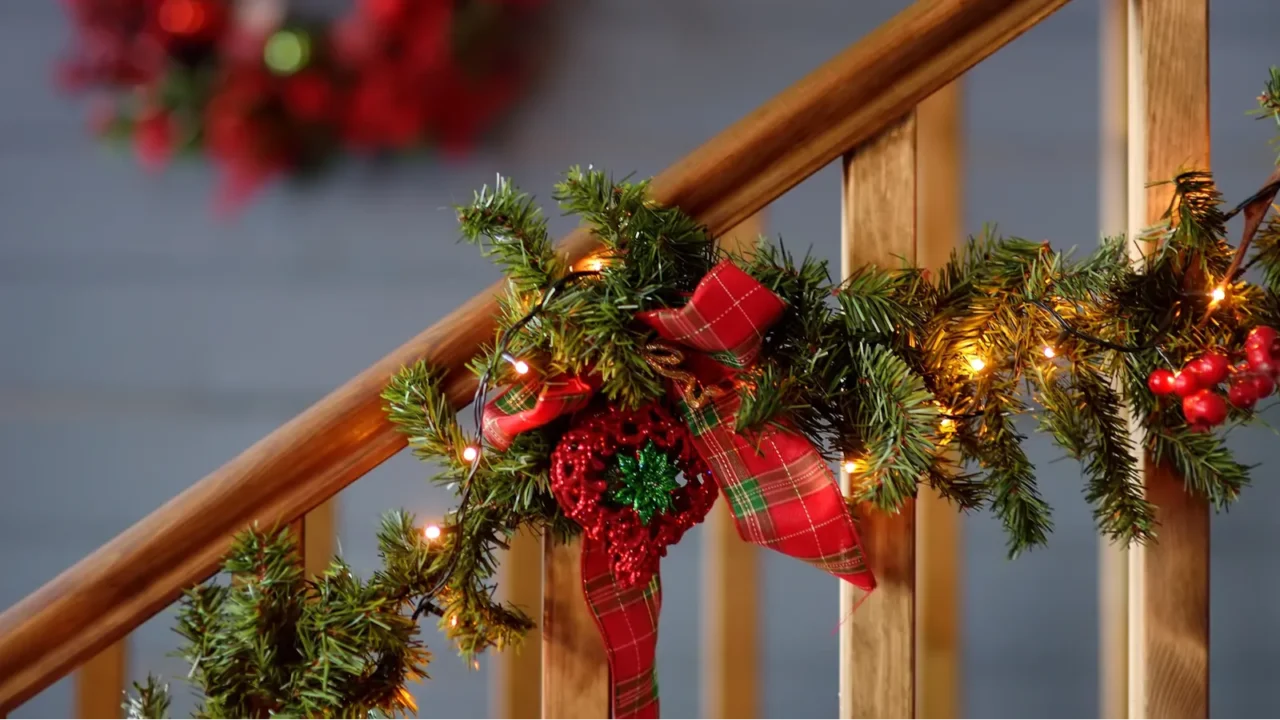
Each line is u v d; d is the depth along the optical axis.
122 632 1.50
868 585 1.46
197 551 1.50
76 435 2.34
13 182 2.33
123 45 2.30
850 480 1.52
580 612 1.52
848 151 1.51
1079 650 2.22
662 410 1.47
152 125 2.31
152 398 2.35
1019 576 2.21
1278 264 1.49
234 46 2.30
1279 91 1.48
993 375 1.50
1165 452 1.52
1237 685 2.20
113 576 1.49
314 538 1.67
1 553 2.33
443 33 2.29
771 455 1.46
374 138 2.32
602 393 1.47
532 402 1.46
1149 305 1.49
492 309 1.50
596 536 1.45
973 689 2.24
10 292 2.33
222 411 2.35
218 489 1.50
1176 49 1.52
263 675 1.47
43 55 2.32
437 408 1.48
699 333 1.43
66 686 2.31
